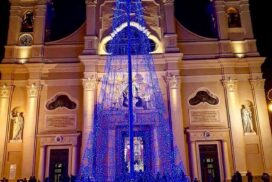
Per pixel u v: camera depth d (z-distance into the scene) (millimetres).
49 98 30531
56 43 32094
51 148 29109
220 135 29203
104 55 30469
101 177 27594
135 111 29484
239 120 29328
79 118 29875
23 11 33250
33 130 29000
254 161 28641
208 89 30766
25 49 31875
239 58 30906
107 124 29172
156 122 29234
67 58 31656
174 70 30094
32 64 30656
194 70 31312
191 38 32312
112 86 30016
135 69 30469
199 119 29875
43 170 28297
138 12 32250
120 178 26141
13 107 30250
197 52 31844
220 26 32375
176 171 27328
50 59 31594
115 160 28375
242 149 28438
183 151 28078
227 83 30422
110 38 31812
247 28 32312
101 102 29516
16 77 31078
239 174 25359
